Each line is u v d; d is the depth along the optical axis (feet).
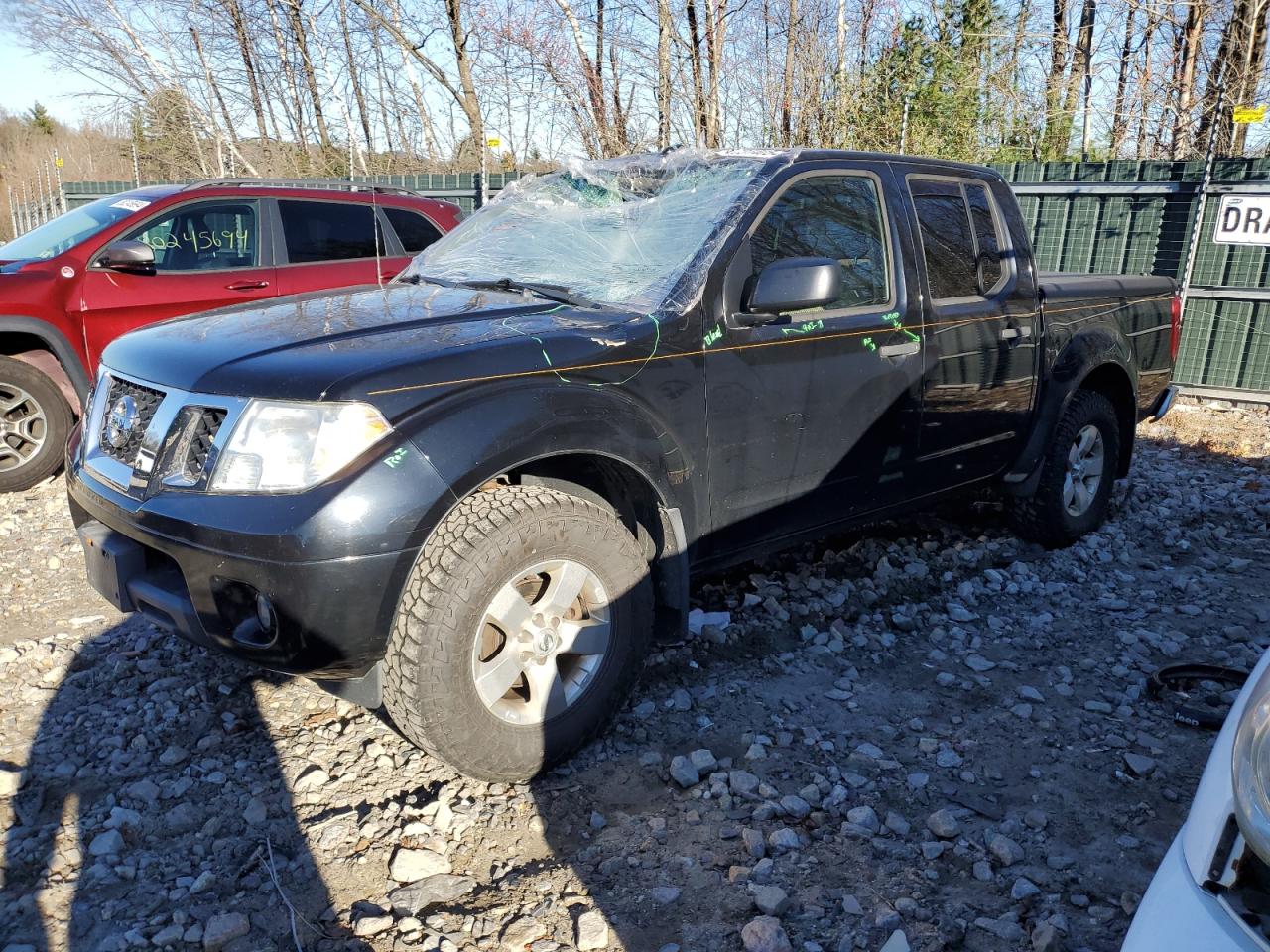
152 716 11.19
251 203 23.17
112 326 20.85
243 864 8.80
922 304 13.48
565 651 10.05
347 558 8.41
